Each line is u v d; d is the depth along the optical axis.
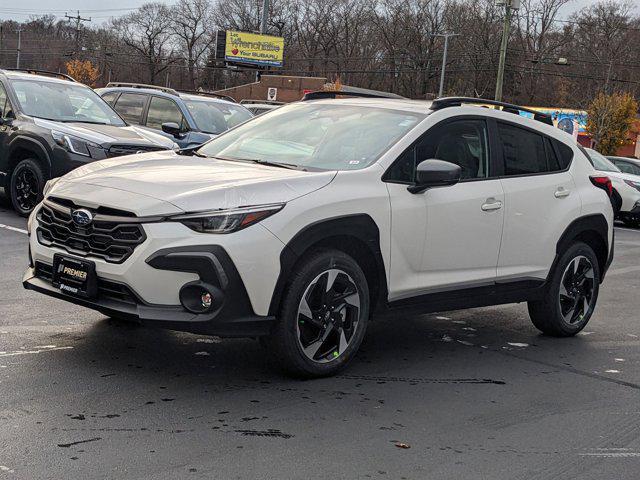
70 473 3.48
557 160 6.59
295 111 6.18
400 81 92.19
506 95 85.25
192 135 13.15
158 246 4.41
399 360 5.68
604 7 75.31
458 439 4.24
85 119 11.17
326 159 5.42
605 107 52.41
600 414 4.84
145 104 13.98
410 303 5.44
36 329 5.68
